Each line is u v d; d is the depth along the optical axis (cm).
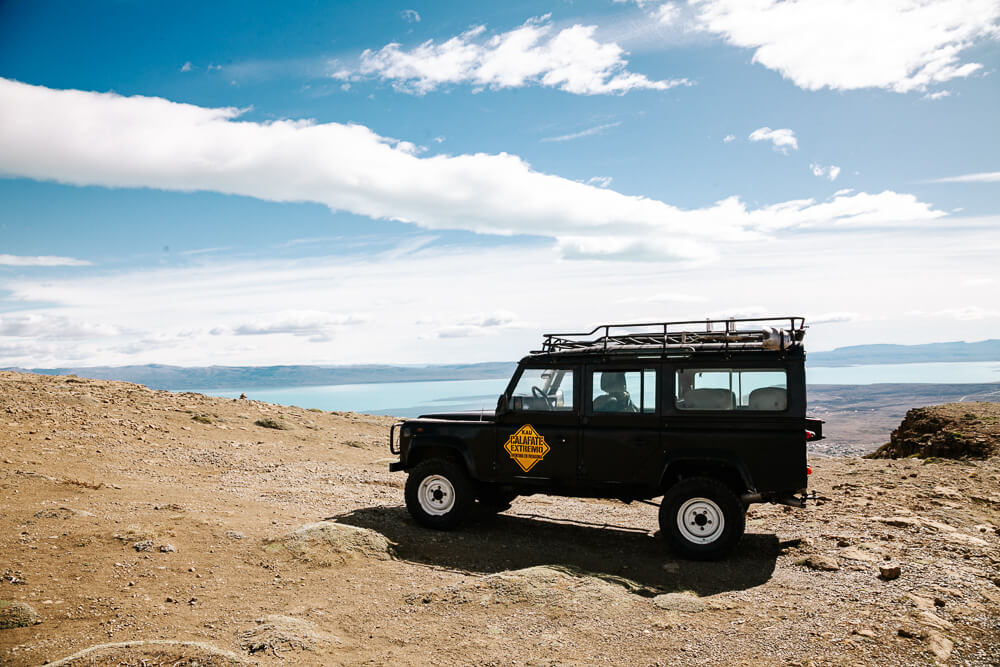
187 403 1819
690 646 474
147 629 490
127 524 728
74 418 1400
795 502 691
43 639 468
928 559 674
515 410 820
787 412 698
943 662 429
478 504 991
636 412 764
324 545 704
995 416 1634
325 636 491
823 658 439
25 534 669
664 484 755
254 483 1072
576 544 788
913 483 1136
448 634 505
